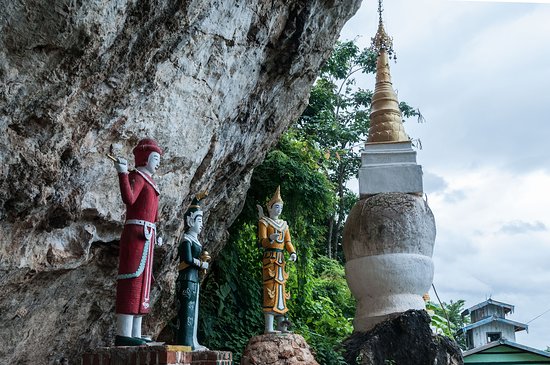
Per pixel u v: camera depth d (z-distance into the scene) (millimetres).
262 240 8852
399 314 10633
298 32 7777
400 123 12773
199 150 6867
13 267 4996
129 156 5949
